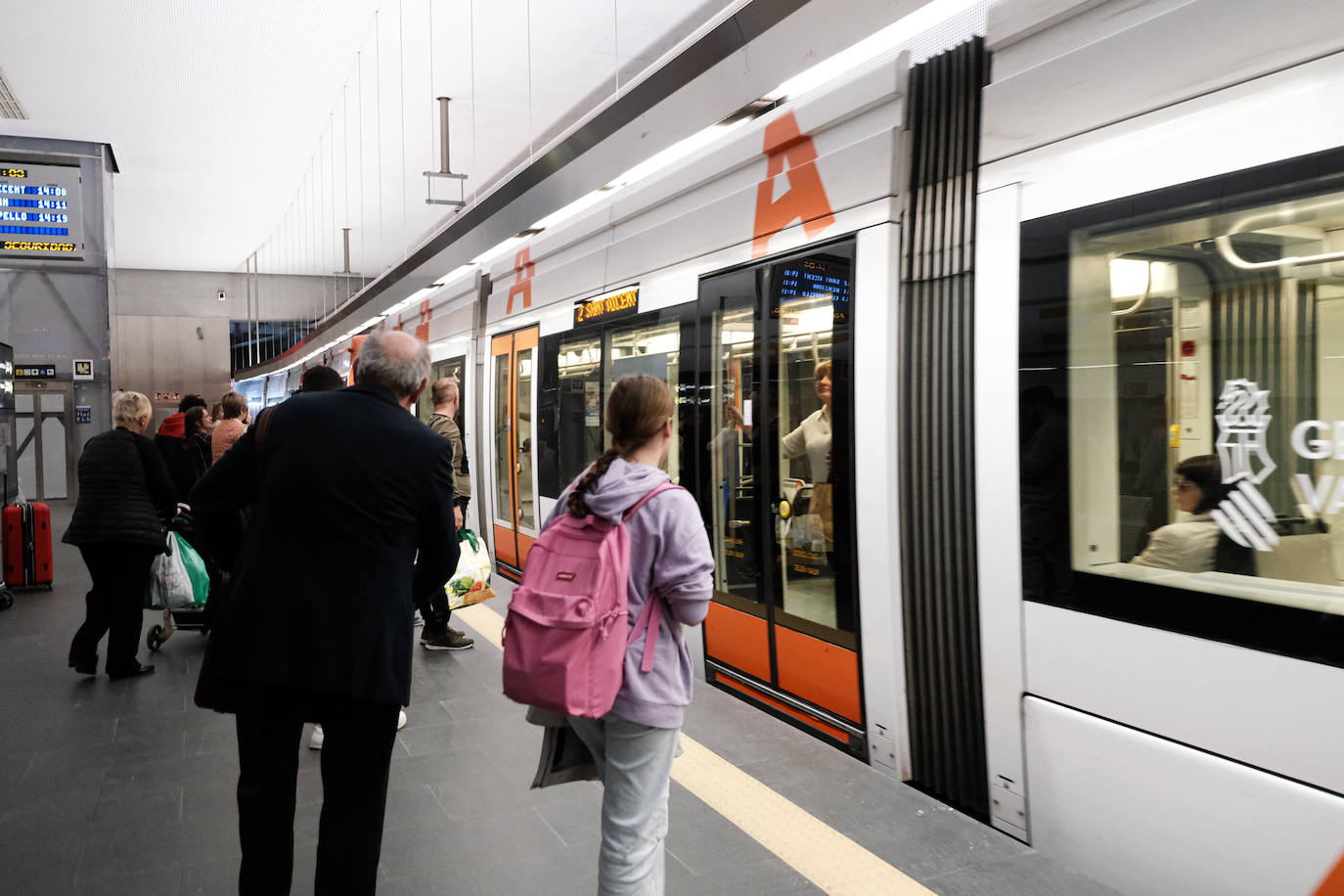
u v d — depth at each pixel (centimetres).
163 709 441
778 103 467
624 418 214
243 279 2886
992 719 288
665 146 558
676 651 211
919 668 321
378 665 221
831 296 365
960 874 260
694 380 473
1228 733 220
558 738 227
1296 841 205
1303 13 210
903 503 326
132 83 1140
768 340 409
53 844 296
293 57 1047
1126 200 247
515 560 774
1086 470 257
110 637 493
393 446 229
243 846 223
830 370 365
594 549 201
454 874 272
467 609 638
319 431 228
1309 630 205
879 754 340
